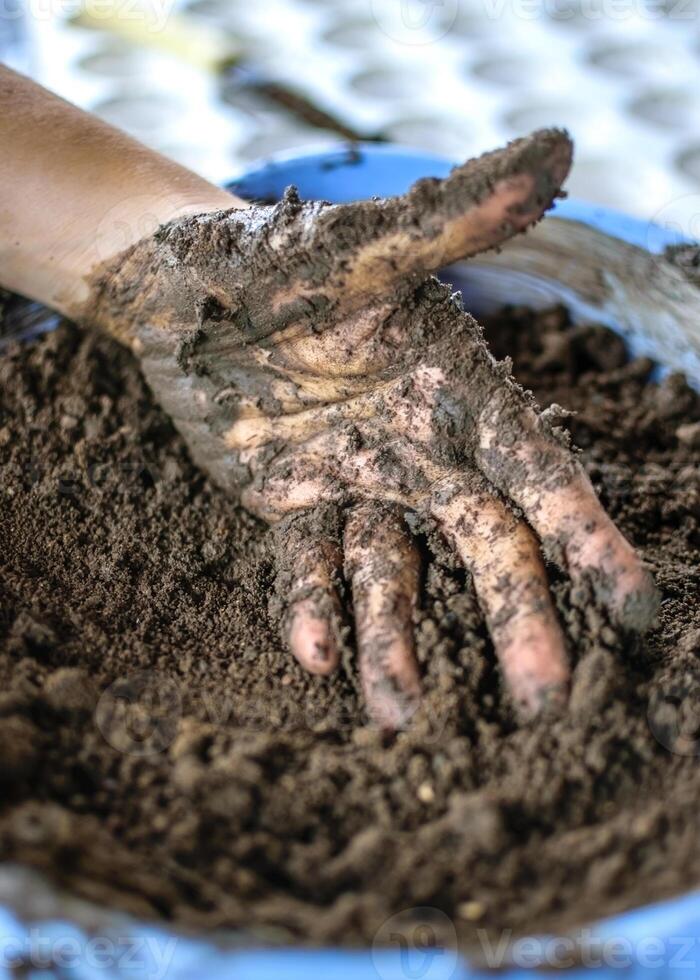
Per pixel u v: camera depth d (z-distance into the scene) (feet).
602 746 1.17
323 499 1.41
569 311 1.90
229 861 1.10
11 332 1.74
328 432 1.41
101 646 1.34
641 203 2.29
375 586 1.30
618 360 1.88
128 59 2.73
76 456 1.59
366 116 2.57
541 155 1.15
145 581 1.44
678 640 1.35
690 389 1.83
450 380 1.34
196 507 1.54
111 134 1.65
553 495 1.29
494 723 1.21
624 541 1.27
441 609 1.29
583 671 1.20
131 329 1.56
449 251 1.23
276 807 1.15
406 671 1.23
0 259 1.58
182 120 2.51
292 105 2.59
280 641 1.37
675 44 2.91
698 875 1.09
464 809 1.11
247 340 1.40
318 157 1.83
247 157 2.39
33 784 1.13
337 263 1.27
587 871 1.09
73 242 1.55
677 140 2.52
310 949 1.02
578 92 2.70
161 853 1.10
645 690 1.24
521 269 1.87
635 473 1.72
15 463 1.58
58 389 1.67
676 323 1.79
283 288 1.33
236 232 1.35
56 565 1.46
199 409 1.49
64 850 1.05
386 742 1.21
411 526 1.37
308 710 1.27
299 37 2.90
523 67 2.81
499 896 1.08
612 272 1.81
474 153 2.43
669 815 1.13
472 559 1.31
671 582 1.48
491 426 1.32
